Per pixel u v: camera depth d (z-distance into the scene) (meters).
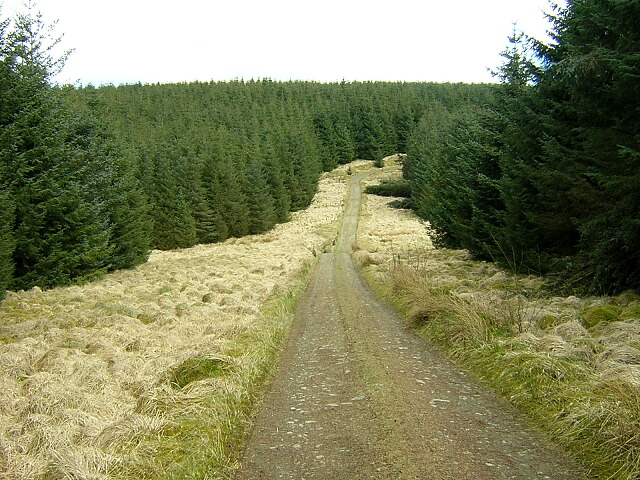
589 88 10.42
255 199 63.41
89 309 15.02
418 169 61.47
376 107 131.50
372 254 33.75
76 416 5.39
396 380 6.78
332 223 66.25
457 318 8.80
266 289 18.92
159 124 103.62
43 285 20.31
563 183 12.47
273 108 124.19
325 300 15.96
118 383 7.33
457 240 26.75
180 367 7.31
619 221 10.00
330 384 6.87
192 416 5.36
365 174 111.94
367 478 4.05
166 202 51.28
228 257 36.25
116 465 4.27
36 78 20.30
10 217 17.44
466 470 4.07
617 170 10.43
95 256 23.17
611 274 10.38
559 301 10.79
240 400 6.09
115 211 28.53
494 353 7.18
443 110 114.50
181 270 28.16
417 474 4.04
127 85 148.12
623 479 3.76
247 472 4.35
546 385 5.70
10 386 6.79
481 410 5.51
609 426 4.34
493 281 15.06
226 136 83.94
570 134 12.94
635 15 9.07
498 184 17.33
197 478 4.09
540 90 14.24
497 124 19.36
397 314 12.28
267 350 8.70
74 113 25.94
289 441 4.98
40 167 20.33
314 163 96.25
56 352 8.62
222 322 12.25
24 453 4.55
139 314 14.11
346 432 5.08
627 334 7.09
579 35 12.78
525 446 4.53
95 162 25.88
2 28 18.91
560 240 14.16
